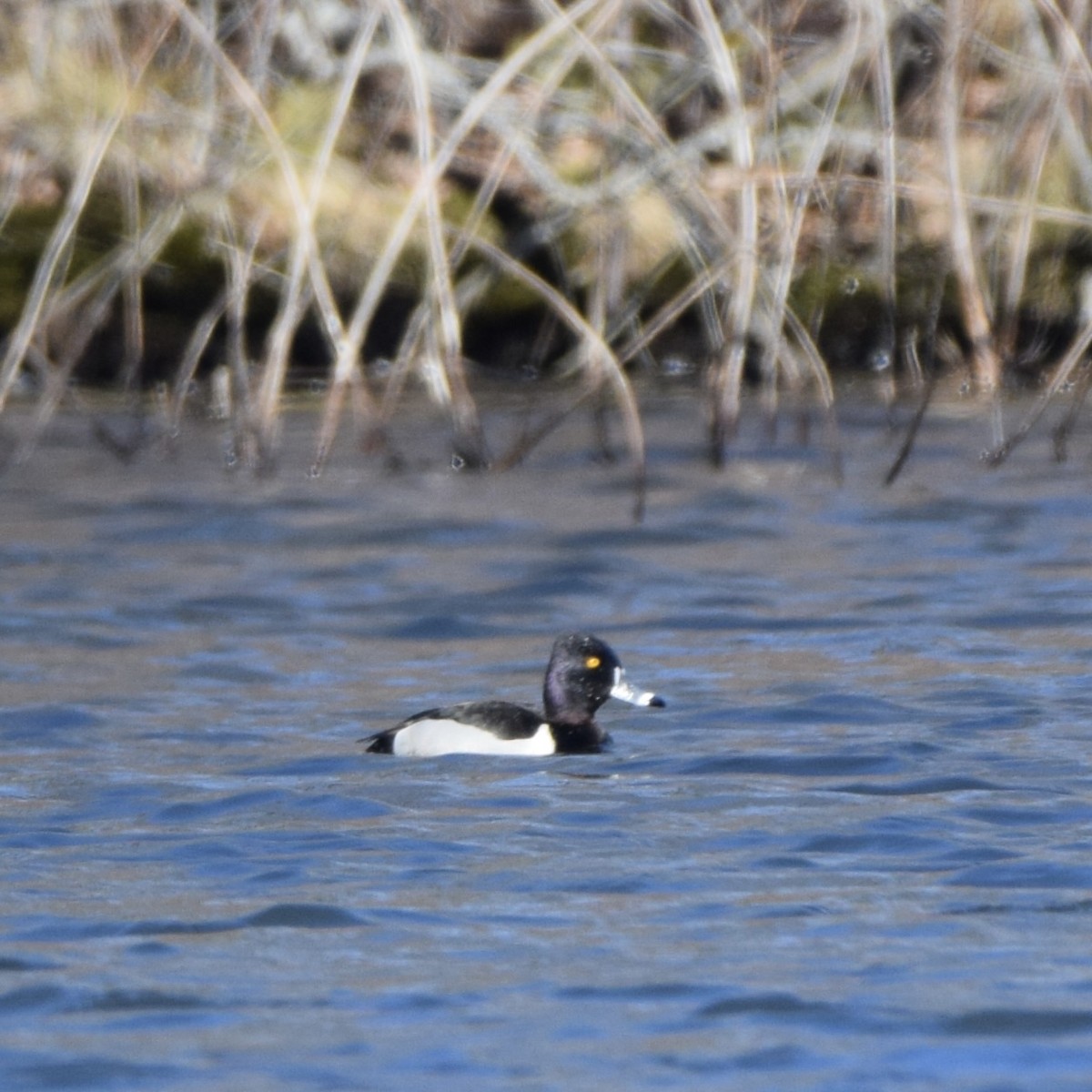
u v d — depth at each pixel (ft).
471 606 77.61
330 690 64.49
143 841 45.47
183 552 87.71
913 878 41.70
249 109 92.79
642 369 135.23
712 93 111.34
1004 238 119.55
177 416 109.29
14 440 113.91
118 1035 33.24
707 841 44.88
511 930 38.58
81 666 67.67
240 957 37.09
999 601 75.61
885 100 85.05
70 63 116.26
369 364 128.88
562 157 125.59
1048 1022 33.37
